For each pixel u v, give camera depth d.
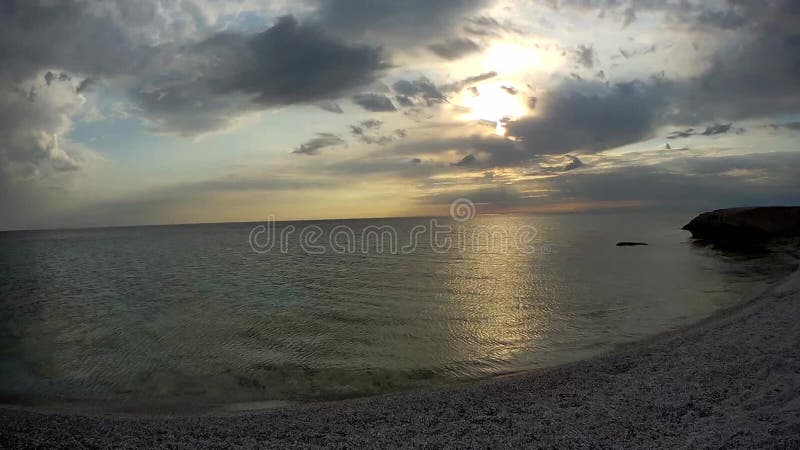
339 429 8.44
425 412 9.08
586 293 22.50
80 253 62.09
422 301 21.62
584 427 7.92
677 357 11.16
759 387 8.74
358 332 16.03
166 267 39.94
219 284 28.38
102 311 20.38
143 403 10.30
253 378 11.80
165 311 20.14
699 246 45.31
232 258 48.28
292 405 10.02
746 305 16.72
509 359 12.95
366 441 7.88
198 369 12.46
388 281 28.33
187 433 8.43
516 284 26.09
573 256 41.16
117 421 9.07
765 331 12.38
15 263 47.03
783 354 10.35
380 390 10.90
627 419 8.08
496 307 19.89
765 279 23.20
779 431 6.91
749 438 6.88
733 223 46.91
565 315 17.94
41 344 15.02
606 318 17.19
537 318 17.59
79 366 12.80
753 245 41.81
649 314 17.47
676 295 20.89
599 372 10.74
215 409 9.92
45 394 10.88
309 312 19.45
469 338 15.10
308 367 12.54
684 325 15.36
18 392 11.00
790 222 43.88
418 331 16.12
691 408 8.26
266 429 8.53
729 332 12.78
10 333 16.48
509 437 7.74
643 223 114.31
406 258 43.94
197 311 20.00
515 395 9.73
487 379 11.45
